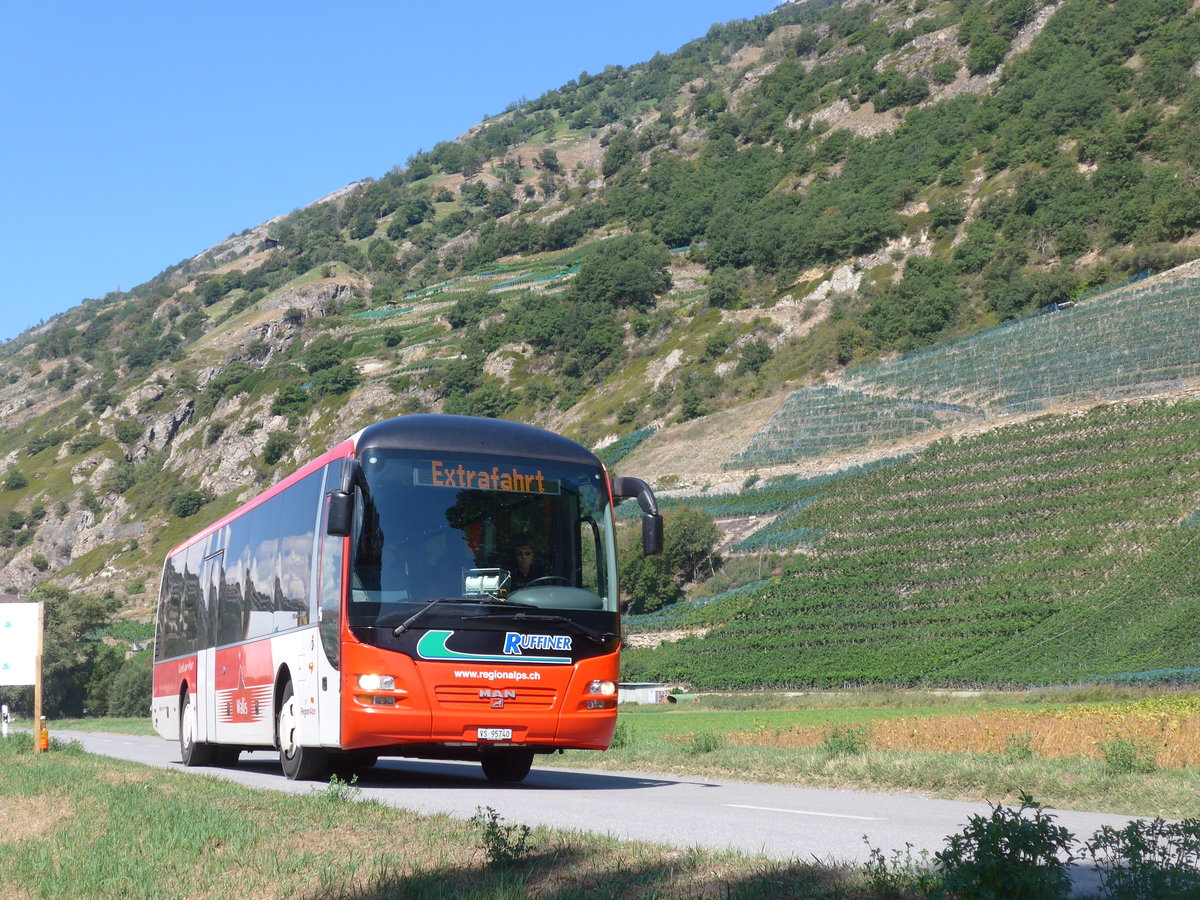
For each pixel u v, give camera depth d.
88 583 176.25
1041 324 121.94
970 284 147.75
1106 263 133.75
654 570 95.25
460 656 13.83
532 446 14.99
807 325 159.00
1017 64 199.12
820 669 69.62
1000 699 53.53
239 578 19.22
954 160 181.88
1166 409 90.56
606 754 23.45
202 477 199.88
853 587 81.62
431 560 14.05
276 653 16.55
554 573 14.48
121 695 89.50
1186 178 140.38
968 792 14.98
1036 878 6.32
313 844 9.23
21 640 26.12
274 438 193.75
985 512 86.31
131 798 12.88
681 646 80.56
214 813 11.01
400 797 13.79
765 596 84.31
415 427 14.70
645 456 133.25
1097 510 80.50
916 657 68.00
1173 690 51.19
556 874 7.79
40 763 20.36
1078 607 68.81
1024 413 102.81
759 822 11.42
